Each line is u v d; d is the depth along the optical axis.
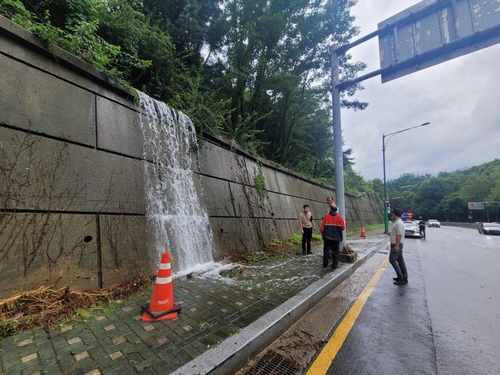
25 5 4.50
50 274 3.12
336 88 6.96
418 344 2.88
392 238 5.55
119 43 6.10
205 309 3.23
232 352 2.27
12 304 2.68
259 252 7.37
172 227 5.07
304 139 18.36
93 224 3.73
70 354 2.15
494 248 12.45
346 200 21.39
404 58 5.72
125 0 6.43
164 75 7.54
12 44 3.24
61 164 3.51
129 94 4.77
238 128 9.67
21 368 1.95
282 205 10.66
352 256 6.48
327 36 11.48
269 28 10.75
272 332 2.82
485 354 2.69
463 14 5.02
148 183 4.81
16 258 2.88
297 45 11.59
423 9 5.43
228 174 7.62
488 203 56.38
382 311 3.85
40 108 3.40
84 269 3.47
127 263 4.04
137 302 3.37
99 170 4.00
